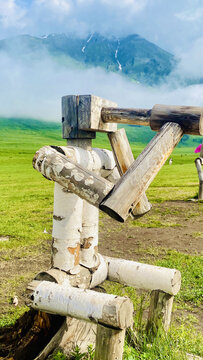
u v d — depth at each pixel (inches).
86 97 113.7
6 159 2142.0
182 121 102.9
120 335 90.0
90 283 123.2
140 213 118.6
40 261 258.2
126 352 112.5
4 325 156.0
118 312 85.1
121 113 114.1
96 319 88.2
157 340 118.6
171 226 378.9
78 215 115.3
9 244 296.7
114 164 133.4
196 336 144.0
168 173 1218.0
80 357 106.0
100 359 90.9
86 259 124.6
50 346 113.2
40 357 111.7
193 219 411.2
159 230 361.7
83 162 114.7
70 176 97.3
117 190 90.3
